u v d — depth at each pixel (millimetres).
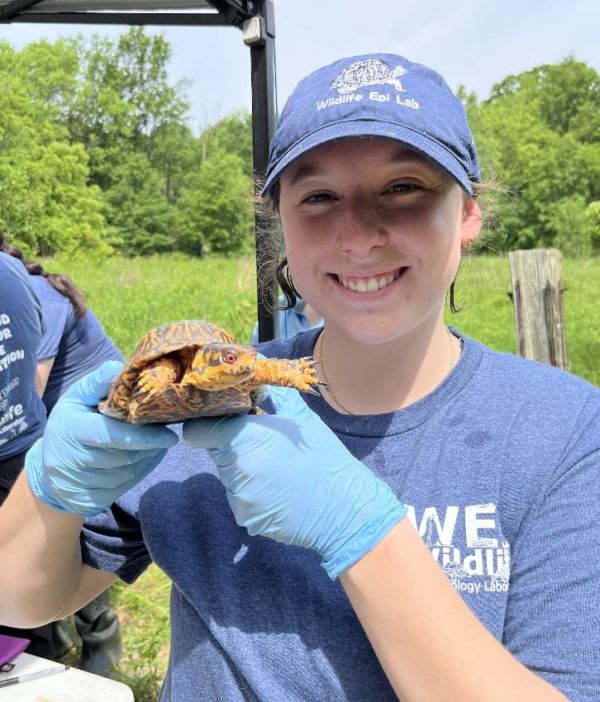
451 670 337
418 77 439
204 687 444
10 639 852
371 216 422
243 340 2881
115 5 1153
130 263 8617
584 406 438
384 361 468
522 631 375
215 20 1104
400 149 411
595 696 333
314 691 401
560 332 1412
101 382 474
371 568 373
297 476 401
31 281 959
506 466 415
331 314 462
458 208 443
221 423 418
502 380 463
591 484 396
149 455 455
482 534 404
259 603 428
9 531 482
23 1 1160
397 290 437
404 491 431
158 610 1306
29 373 880
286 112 459
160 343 433
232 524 462
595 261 6676
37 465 478
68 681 787
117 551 516
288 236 465
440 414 454
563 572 373
